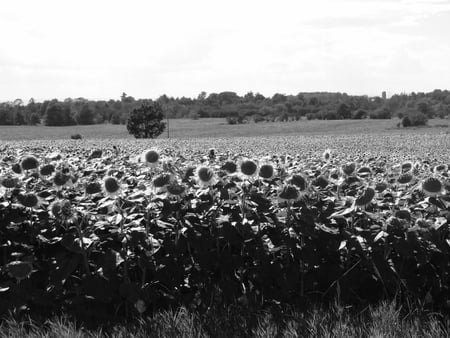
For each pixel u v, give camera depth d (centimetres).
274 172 631
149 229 615
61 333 509
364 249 588
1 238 644
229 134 11612
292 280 597
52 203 594
